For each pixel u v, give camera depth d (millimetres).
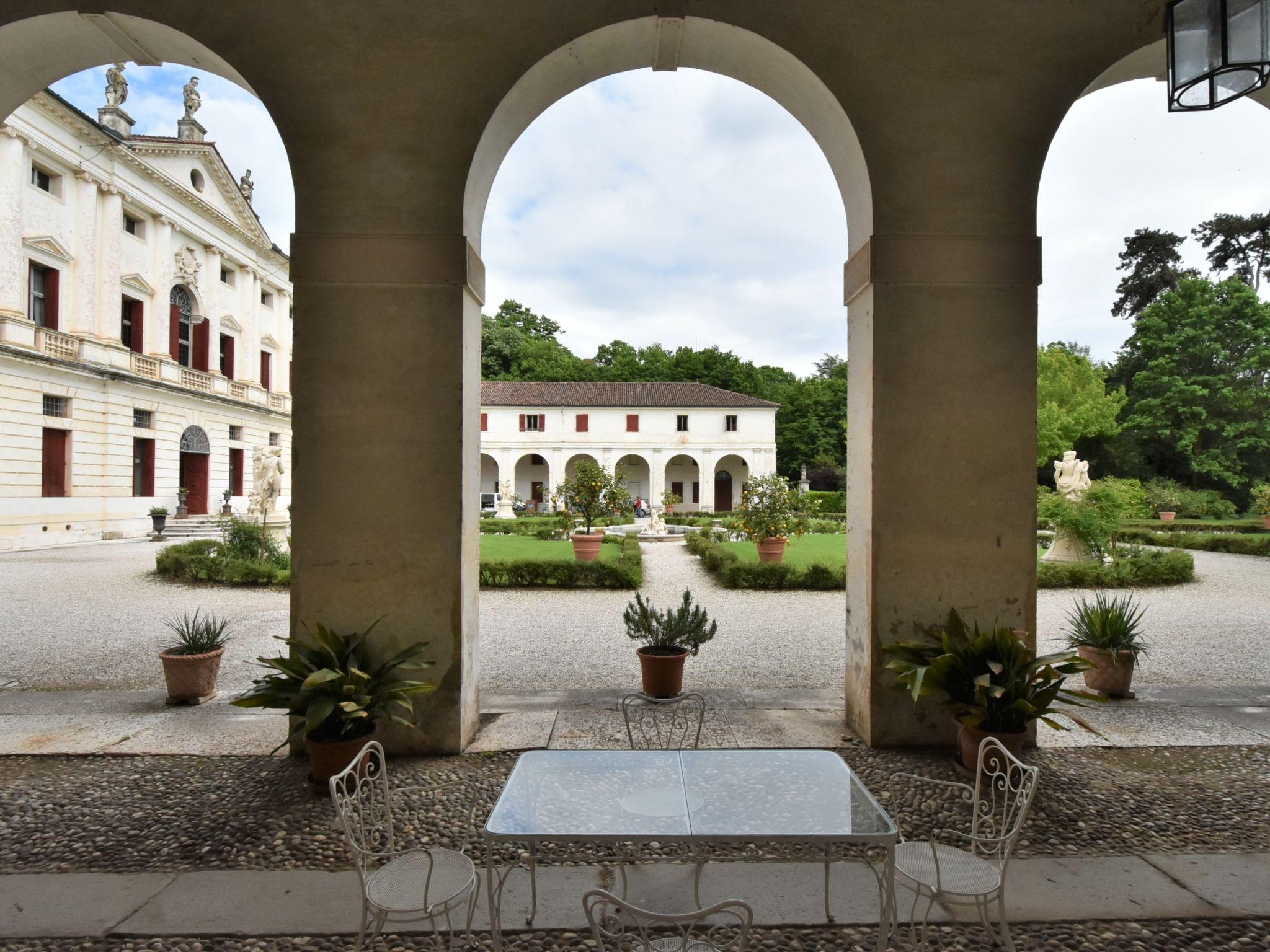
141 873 2924
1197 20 3322
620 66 4691
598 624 8648
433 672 4176
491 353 54938
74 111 19125
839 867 2967
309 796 3635
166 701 5281
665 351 62031
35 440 18312
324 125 4137
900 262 4250
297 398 4141
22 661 6691
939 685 3828
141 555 15984
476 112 4156
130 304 23250
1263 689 5648
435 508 4172
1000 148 4289
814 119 4680
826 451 48594
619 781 2596
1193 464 32312
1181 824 3363
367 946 2475
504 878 2279
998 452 4285
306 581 4152
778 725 4719
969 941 2496
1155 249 35594
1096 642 5477
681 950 1988
